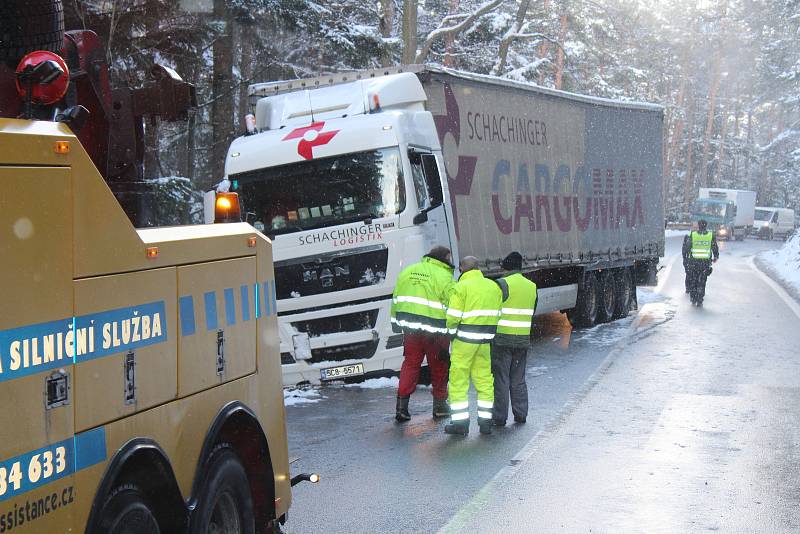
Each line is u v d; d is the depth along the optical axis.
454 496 8.61
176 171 31.36
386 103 14.53
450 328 11.12
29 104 4.39
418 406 13.17
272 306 6.31
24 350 3.71
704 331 20.98
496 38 45.41
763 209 84.69
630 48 81.94
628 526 7.70
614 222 23.80
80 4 17.31
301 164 13.95
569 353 17.84
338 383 15.16
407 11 31.27
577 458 9.95
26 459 3.70
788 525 7.71
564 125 20.97
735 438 10.77
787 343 18.84
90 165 4.18
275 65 29.88
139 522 4.55
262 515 6.07
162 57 24.42
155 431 4.68
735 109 119.19
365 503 8.41
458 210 16.14
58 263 3.94
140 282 4.55
